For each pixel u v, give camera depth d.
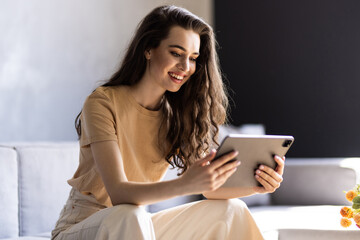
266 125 4.99
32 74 4.05
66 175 2.66
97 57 4.55
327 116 4.71
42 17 4.12
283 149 1.88
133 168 1.99
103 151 1.79
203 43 2.11
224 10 5.25
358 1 4.60
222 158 1.64
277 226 2.54
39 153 2.54
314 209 3.17
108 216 1.60
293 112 4.86
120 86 2.01
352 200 2.36
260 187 1.96
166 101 2.12
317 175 3.56
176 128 2.12
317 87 4.76
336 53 4.68
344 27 4.65
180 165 2.19
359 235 2.37
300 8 4.85
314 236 2.45
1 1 3.83
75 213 1.92
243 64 5.12
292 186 3.62
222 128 3.57
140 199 1.65
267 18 5.02
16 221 2.39
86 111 1.88
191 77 2.14
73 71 4.36
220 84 2.19
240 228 1.94
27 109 4.00
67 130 4.34
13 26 3.90
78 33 4.40
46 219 2.53
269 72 4.99
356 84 4.59
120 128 1.92
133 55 2.01
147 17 2.03
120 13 4.75
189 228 1.94
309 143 4.78
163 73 1.96
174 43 1.93
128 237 1.55
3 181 2.35
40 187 2.52
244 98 5.11
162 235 1.95
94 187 1.88
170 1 5.07
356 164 3.47
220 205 1.95
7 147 2.44
